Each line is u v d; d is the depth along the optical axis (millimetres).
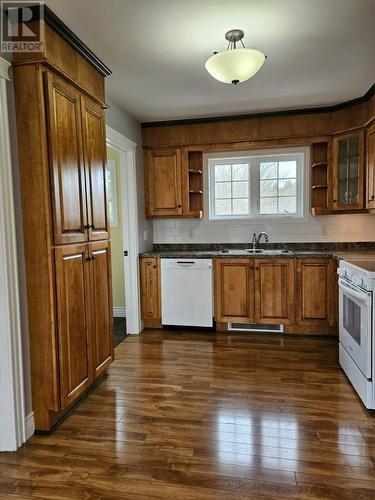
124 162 3906
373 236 4051
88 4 1943
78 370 2256
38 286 1989
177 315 4043
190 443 1970
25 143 1929
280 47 2479
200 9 2014
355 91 3348
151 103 3539
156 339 3809
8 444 1935
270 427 2109
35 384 2057
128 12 2029
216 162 4430
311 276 3711
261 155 4219
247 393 2543
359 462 1787
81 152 2295
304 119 3852
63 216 2072
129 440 2010
